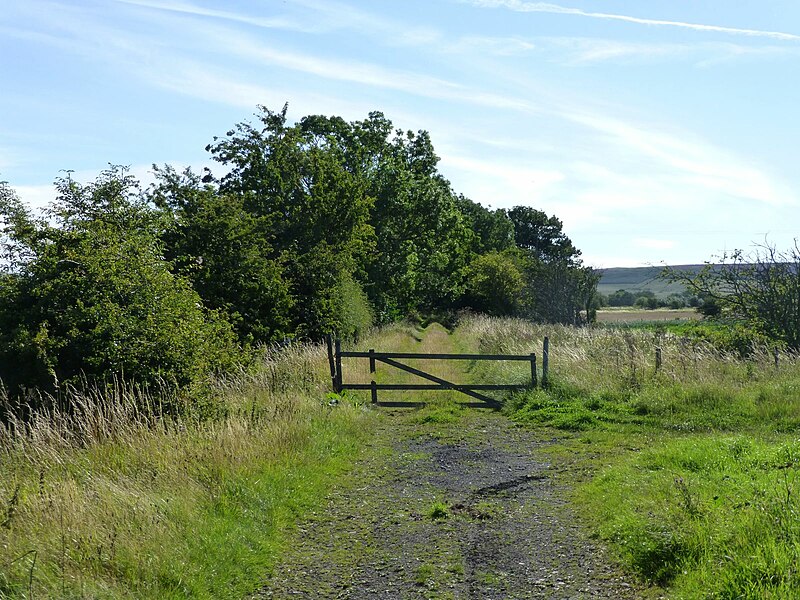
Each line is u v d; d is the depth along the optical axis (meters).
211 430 8.59
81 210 14.70
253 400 11.27
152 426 8.90
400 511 7.26
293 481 7.85
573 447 9.88
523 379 14.08
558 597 5.00
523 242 93.00
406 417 12.69
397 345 26.45
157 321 10.77
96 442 8.02
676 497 6.18
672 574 4.91
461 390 13.49
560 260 40.53
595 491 7.35
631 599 4.78
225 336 12.95
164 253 18.80
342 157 38.12
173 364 10.46
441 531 6.60
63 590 4.71
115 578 5.02
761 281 17.06
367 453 9.95
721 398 11.60
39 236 12.12
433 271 48.72
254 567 5.73
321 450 9.40
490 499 7.56
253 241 20.34
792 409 10.61
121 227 13.62
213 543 5.83
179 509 6.26
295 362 14.70
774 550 4.51
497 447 10.20
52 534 5.38
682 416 11.13
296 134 31.27
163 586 5.08
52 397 9.89
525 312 44.59
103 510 5.87
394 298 42.16
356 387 13.70
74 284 10.90
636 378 13.13
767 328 16.67
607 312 66.00
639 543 5.42
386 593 5.29
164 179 20.30
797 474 6.42
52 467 7.23
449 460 9.49
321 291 24.53
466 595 5.16
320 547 6.30
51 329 10.73
